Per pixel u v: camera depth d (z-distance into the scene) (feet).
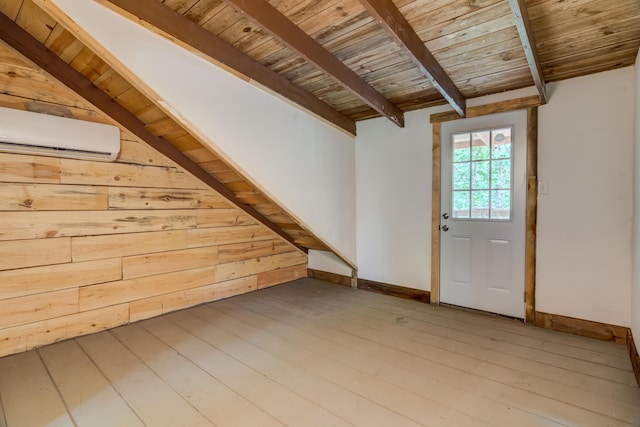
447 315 10.64
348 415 5.79
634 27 6.61
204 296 12.00
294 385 6.75
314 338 9.02
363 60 8.59
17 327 8.20
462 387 6.60
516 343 8.54
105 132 8.96
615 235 8.38
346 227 13.11
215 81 8.14
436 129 11.35
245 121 8.90
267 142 9.55
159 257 10.76
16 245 8.13
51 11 5.73
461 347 8.36
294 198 10.62
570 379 6.82
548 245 9.37
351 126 13.03
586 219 8.77
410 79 9.59
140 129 9.75
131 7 6.53
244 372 7.28
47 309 8.63
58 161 8.65
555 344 8.44
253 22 6.54
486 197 10.51
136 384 6.84
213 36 7.86
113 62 6.56
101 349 8.42
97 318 9.48
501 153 10.15
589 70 8.41
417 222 11.98
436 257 11.55
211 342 8.81
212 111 8.13
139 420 5.73
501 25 6.89
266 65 9.11
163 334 9.34
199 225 11.78
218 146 8.34
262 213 12.98
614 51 7.48
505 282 10.27
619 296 8.38
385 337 9.04
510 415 5.74
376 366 7.48
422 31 7.17
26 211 8.23
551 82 9.14
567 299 9.14
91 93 8.68
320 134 11.53
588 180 8.70
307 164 11.03
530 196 9.57
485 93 10.07
